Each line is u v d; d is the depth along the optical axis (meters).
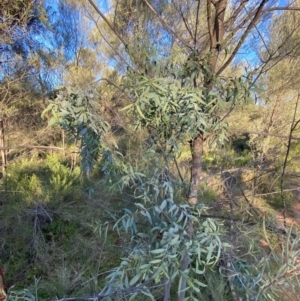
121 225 1.13
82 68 4.18
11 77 3.66
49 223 2.75
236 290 1.21
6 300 0.95
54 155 4.34
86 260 2.19
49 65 4.20
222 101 0.97
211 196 2.24
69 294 1.81
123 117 1.41
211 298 1.50
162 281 1.25
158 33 1.74
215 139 1.12
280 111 3.61
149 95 0.89
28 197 2.89
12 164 3.92
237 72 2.38
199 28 1.44
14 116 3.81
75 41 4.49
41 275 2.14
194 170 1.11
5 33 3.24
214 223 0.96
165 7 1.58
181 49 0.97
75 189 3.15
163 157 1.10
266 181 3.12
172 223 0.88
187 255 0.91
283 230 1.11
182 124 1.00
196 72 0.96
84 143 1.00
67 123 0.93
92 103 0.96
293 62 2.82
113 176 1.09
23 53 4.09
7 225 2.46
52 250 2.38
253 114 3.92
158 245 0.90
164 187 0.99
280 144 3.28
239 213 1.53
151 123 1.05
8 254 2.30
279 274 0.90
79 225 2.66
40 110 4.12
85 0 2.37
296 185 3.57
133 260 1.00
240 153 4.61
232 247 1.10
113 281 0.99
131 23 1.84
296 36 1.62
